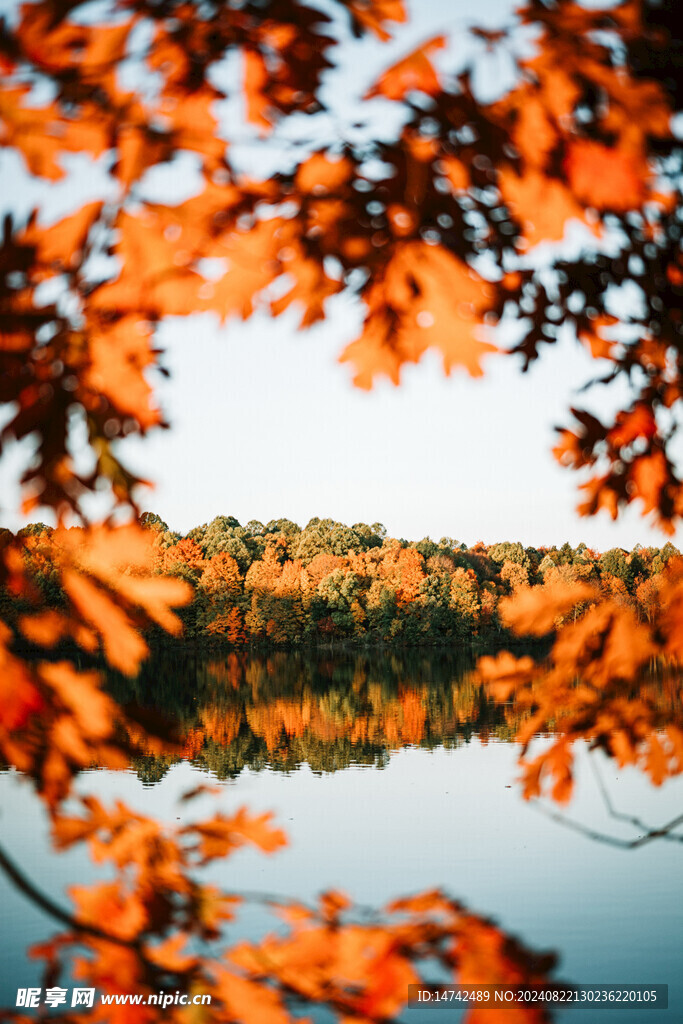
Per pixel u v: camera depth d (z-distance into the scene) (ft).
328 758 74.23
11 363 6.06
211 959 6.07
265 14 5.94
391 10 6.02
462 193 6.68
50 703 6.88
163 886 6.64
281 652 226.99
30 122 5.58
